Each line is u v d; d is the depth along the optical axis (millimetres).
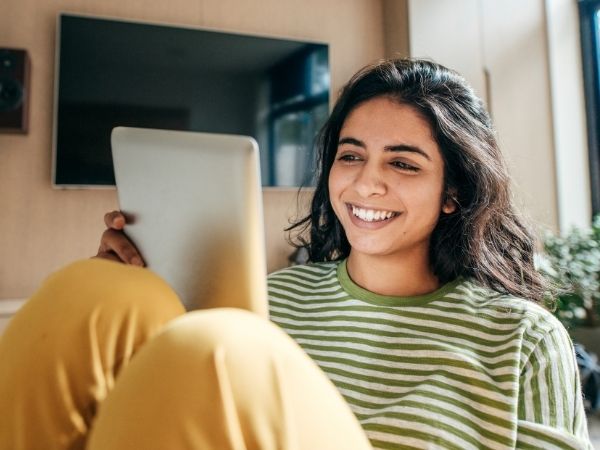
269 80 2523
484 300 683
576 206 2654
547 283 834
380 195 659
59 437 331
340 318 713
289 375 292
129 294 354
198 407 257
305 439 281
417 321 661
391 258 698
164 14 2406
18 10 2213
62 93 2209
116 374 341
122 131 534
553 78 2670
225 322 296
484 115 755
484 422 551
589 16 2689
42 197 2223
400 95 678
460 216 718
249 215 413
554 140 2660
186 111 2395
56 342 338
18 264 2188
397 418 550
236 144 412
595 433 1832
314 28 2658
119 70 2291
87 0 2291
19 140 2199
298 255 2408
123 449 257
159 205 495
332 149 846
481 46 2613
